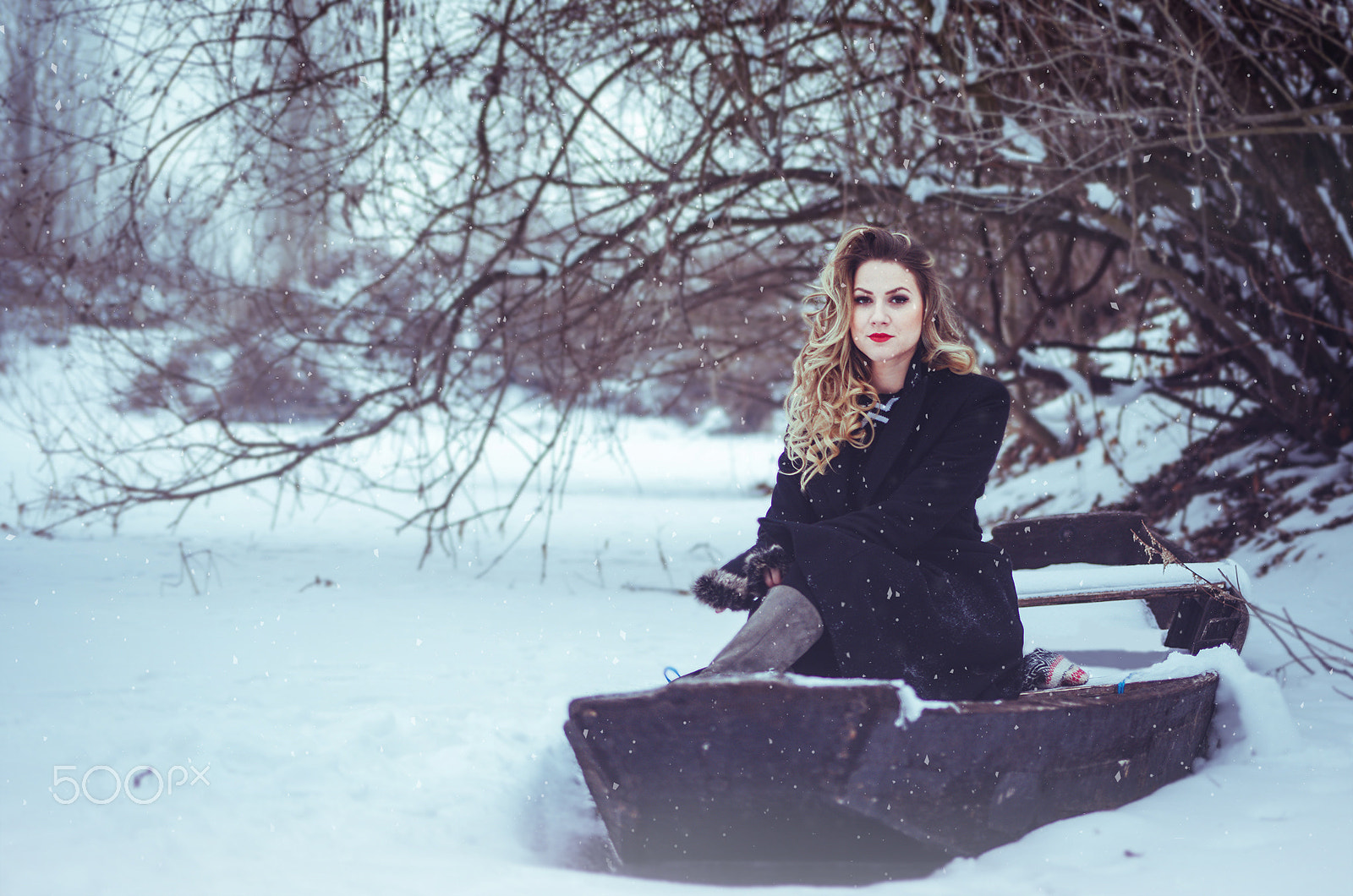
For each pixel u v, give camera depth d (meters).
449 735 3.54
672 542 11.21
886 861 2.41
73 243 7.86
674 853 2.37
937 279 3.15
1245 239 9.01
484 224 8.73
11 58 7.22
